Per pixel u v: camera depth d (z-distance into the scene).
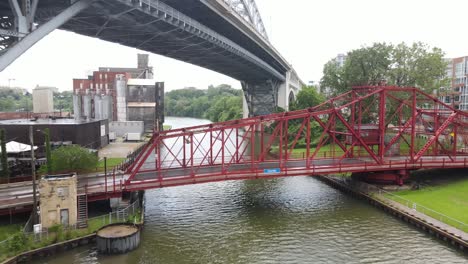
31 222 28.81
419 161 44.00
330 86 78.12
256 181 50.44
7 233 27.45
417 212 33.38
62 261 25.52
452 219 30.66
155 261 25.92
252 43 79.38
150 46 60.81
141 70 144.62
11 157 45.78
